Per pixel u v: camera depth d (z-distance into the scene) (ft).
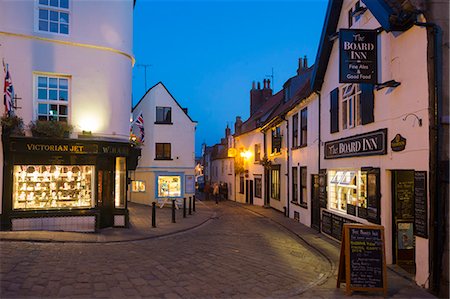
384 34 28.30
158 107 83.20
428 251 22.09
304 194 53.31
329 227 40.11
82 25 40.14
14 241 31.19
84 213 38.63
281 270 26.43
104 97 41.14
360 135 32.17
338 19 39.50
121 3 42.93
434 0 22.63
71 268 24.11
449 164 21.53
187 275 24.20
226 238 39.17
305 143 52.13
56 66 38.93
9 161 36.35
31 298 18.52
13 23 37.06
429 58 22.35
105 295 19.63
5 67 34.37
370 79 27.99
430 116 22.16
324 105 42.88
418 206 23.13
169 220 51.93
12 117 35.40
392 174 28.35
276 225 52.47
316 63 42.86
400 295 21.06
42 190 38.27
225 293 20.98
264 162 77.61
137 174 84.53
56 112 39.27
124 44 43.19
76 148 38.65
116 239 35.40
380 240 21.26
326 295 20.92
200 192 148.05
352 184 34.65
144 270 24.77
